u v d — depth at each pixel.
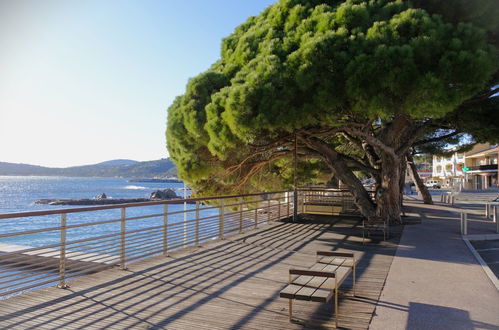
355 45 9.98
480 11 10.42
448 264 7.75
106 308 4.98
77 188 178.00
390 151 13.67
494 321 4.61
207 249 9.19
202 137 12.48
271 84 10.41
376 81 9.51
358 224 14.38
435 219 17.08
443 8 10.95
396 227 13.75
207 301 5.31
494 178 66.25
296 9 12.09
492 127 13.02
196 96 12.73
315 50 10.01
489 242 11.66
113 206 6.65
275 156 16.23
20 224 45.72
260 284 6.17
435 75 9.09
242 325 4.46
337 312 4.51
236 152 13.83
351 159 15.13
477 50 9.19
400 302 5.32
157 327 4.37
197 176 13.71
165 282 6.23
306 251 9.04
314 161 22.14
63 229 5.76
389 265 7.65
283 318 4.69
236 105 10.49
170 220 47.81
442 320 4.62
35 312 4.80
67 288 5.83
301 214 17.92
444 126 14.94
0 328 4.28
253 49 12.57
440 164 98.75
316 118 10.98
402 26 10.01
